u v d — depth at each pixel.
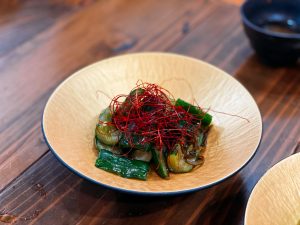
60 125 0.29
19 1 0.49
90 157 0.28
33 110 0.35
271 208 0.23
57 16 0.47
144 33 0.45
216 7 0.50
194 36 0.45
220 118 0.31
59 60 0.41
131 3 0.50
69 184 0.28
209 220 0.26
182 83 0.34
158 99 0.32
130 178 0.27
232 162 0.26
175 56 0.35
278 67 0.41
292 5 0.44
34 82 0.38
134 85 0.34
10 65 0.40
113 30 0.45
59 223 0.26
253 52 0.43
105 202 0.27
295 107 0.36
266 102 0.36
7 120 0.34
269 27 0.44
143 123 0.30
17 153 0.31
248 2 0.43
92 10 0.48
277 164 0.25
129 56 0.35
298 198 0.24
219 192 0.28
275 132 0.33
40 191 0.28
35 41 0.43
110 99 0.33
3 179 0.29
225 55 0.42
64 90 0.31
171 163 0.28
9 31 0.44
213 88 0.33
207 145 0.30
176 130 0.30
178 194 0.24
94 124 0.31
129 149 0.29
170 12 0.49
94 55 0.41
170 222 0.26
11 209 0.27
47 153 0.31
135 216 0.26
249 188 0.28
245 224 0.21
